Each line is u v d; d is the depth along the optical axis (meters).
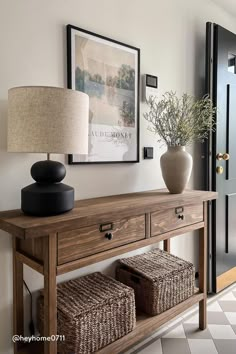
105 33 1.71
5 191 1.35
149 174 2.03
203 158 2.42
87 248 1.22
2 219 1.14
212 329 1.86
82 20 1.60
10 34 1.34
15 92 1.11
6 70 1.33
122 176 1.86
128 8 1.83
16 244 1.31
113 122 1.76
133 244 1.41
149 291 1.63
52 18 1.48
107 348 1.35
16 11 1.35
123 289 1.50
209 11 2.45
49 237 1.11
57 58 1.50
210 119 1.99
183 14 2.22
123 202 1.50
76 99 1.15
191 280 1.84
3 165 1.35
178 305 1.73
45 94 1.08
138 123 1.90
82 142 1.19
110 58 1.72
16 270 1.33
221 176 2.37
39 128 1.09
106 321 1.37
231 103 2.41
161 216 1.56
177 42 2.18
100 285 1.54
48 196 1.17
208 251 2.33
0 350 1.38
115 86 1.75
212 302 2.21
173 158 1.76
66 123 1.12
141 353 1.63
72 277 1.66
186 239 2.36
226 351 1.65
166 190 1.96
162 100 1.97
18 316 1.36
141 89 1.93
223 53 2.29
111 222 1.31
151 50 1.99
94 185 1.70
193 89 2.33
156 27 2.02
